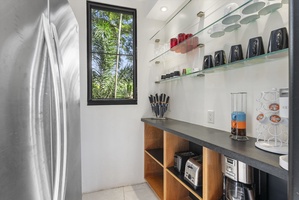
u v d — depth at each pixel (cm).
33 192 66
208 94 165
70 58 110
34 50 69
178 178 153
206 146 111
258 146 98
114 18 238
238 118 118
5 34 55
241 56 123
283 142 99
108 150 228
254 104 120
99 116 224
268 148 92
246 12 116
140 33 241
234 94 133
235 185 104
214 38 156
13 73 58
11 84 57
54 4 88
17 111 60
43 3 76
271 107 99
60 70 86
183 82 204
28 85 65
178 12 205
